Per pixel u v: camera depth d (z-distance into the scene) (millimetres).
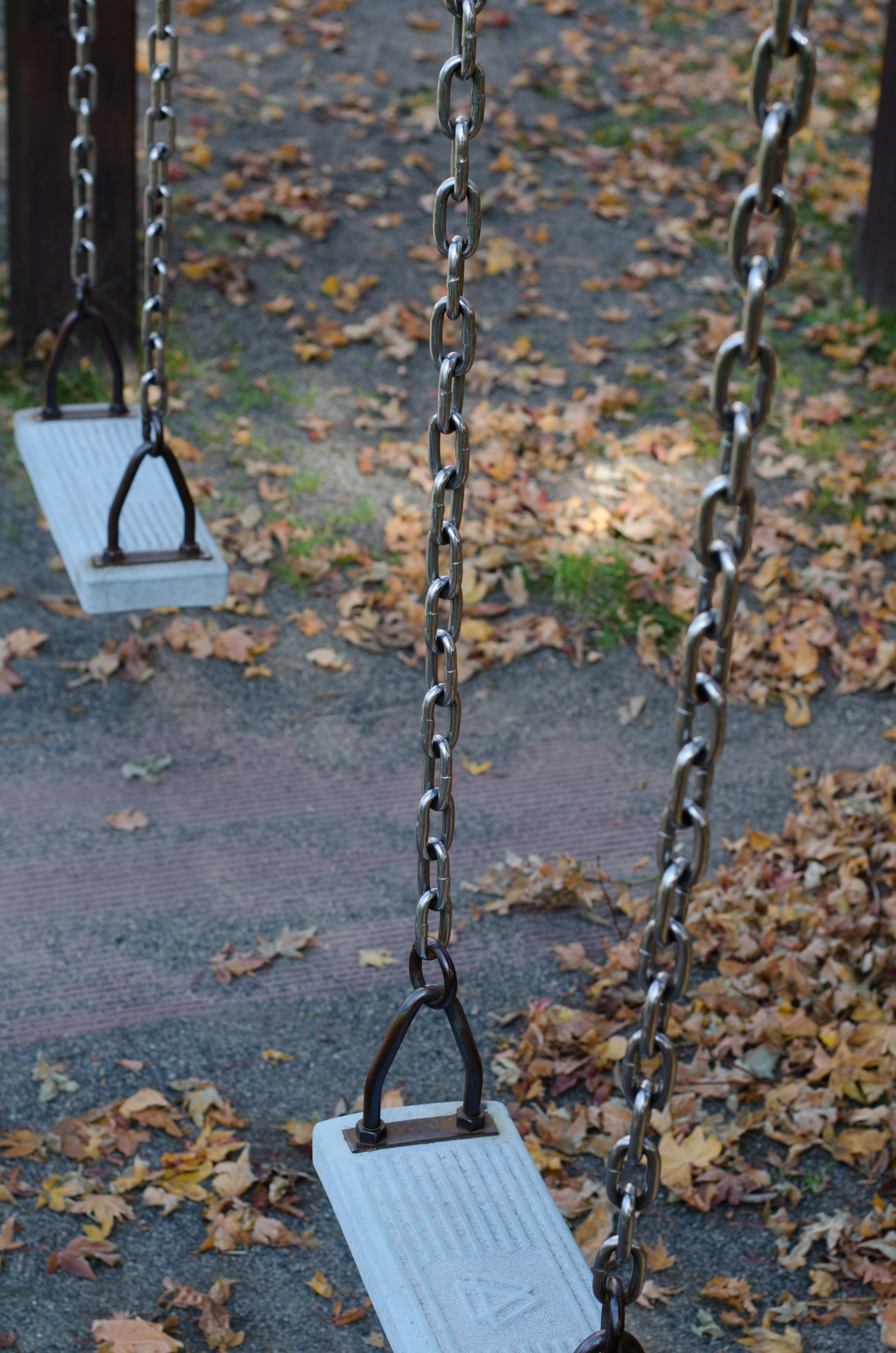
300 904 3834
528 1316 1781
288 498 5551
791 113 1156
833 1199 3016
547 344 6730
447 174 8008
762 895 3785
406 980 3605
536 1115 3191
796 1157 3098
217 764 4340
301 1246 2867
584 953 3695
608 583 5215
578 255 7480
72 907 3742
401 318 6648
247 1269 2807
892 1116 3158
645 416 6305
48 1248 2803
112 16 5492
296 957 3643
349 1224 1938
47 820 4035
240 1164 2996
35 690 4543
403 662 4875
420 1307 1777
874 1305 2766
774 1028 3373
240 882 3889
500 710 4688
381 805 4242
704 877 3998
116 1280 2756
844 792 4328
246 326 6512
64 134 5617
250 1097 3217
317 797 4246
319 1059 3342
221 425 5895
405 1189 1961
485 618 5066
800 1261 2857
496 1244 1891
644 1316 2744
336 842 4078
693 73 9617
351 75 8836
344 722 4582
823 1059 3289
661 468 5945
